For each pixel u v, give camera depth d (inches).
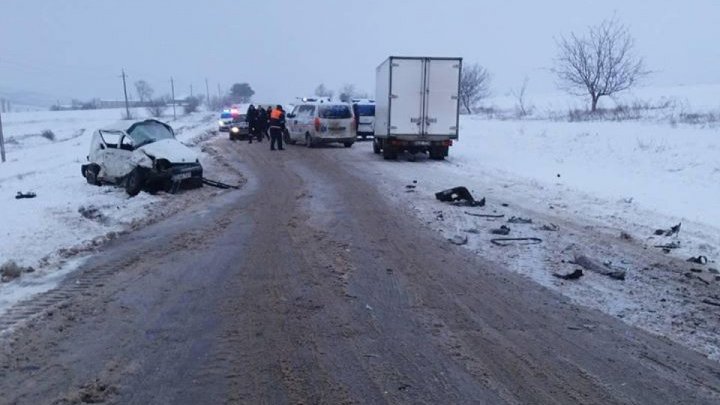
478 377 185.0
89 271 304.2
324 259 324.5
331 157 933.8
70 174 716.0
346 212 464.4
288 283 281.4
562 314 242.4
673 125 873.5
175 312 242.7
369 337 216.5
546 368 192.1
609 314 243.0
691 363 196.9
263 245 358.9
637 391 176.9
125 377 184.2
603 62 1403.8
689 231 396.2
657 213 458.3
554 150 860.6
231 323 230.2
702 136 738.8
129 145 591.5
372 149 1086.4
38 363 193.9
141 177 558.9
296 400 169.8
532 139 987.9
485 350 205.9
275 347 207.3
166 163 568.1
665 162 656.4
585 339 216.4
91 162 628.7
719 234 387.5
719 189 526.6
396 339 214.8
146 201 517.0
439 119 861.8
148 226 426.0
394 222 425.7
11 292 269.0
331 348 206.5
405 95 853.2
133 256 336.2
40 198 529.0
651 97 1715.1
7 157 1114.1
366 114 1296.8
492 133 1161.4
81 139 1498.5
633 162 688.4
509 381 182.5
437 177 683.4
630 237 380.5
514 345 210.4
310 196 546.6
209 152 1001.5
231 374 186.5
